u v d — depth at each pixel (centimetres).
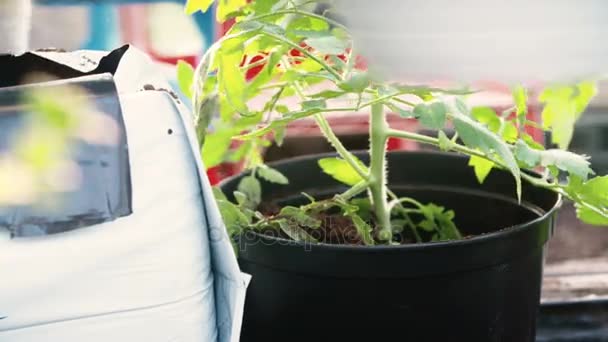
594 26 68
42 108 57
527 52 69
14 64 73
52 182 57
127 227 59
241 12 86
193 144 60
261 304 83
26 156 56
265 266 80
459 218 102
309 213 96
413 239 103
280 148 133
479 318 80
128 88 67
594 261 152
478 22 69
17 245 57
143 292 60
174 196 60
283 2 82
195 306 63
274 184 102
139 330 61
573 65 69
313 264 77
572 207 183
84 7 115
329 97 75
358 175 97
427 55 70
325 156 104
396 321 77
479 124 73
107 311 59
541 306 130
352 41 77
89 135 57
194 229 62
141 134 59
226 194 95
